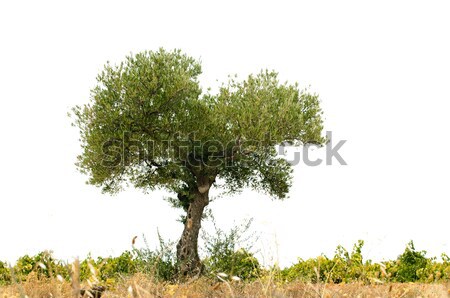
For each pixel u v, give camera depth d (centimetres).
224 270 781
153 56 1332
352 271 762
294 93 1340
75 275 247
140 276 439
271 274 379
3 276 666
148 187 1393
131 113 1296
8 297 416
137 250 895
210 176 1366
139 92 1282
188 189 1402
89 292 339
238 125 1300
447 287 496
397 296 421
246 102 1298
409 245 921
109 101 1307
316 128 1343
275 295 367
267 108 1305
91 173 1342
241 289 442
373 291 439
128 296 349
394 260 923
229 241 861
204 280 566
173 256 912
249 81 1327
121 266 923
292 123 1311
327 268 835
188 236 1130
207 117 1328
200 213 1327
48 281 471
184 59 1405
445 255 928
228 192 1524
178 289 438
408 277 872
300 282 500
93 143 1293
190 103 1335
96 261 991
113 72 1316
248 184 1523
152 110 1298
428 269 866
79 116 1332
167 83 1297
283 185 1486
